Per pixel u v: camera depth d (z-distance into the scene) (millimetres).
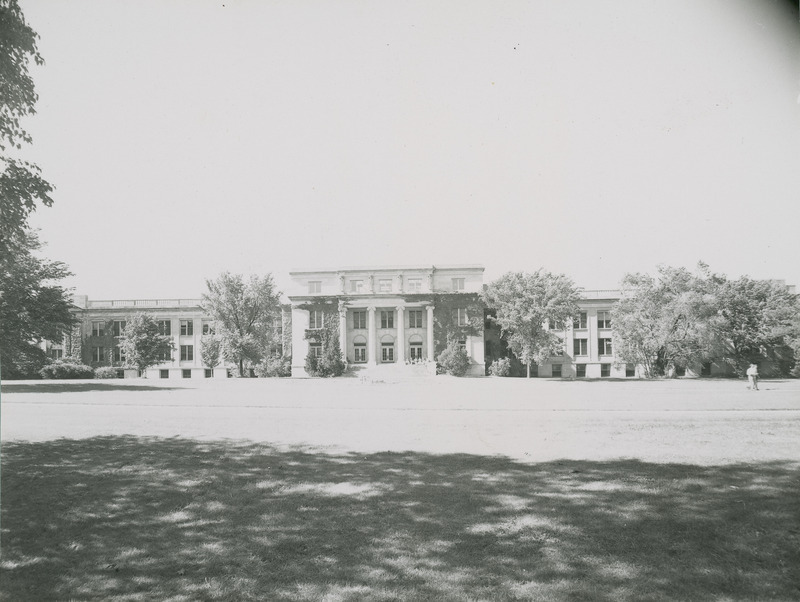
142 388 36688
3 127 15867
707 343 49156
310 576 5766
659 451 12188
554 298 50781
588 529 7074
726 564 5977
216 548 6547
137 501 8438
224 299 60406
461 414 20109
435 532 7000
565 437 14281
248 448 12938
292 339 66375
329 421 18172
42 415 19891
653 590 5383
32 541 6816
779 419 17688
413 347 66062
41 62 15414
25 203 17109
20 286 35969
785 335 53562
